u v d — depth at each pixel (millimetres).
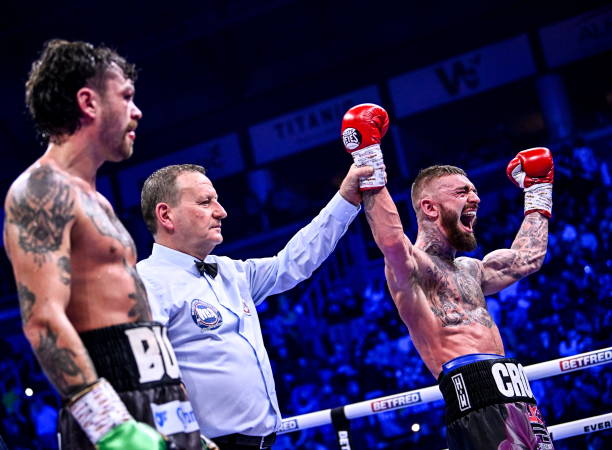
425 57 11320
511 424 2355
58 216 1659
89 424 1510
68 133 1794
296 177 12688
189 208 2594
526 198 3133
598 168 7574
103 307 1718
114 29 11641
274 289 2836
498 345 2592
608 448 5703
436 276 2605
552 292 6695
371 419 6840
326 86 11773
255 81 12117
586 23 10117
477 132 12281
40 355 1557
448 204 2721
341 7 11492
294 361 7887
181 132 12289
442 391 2502
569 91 11328
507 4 10867
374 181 2461
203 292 2520
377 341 7445
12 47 11594
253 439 2422
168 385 1745
